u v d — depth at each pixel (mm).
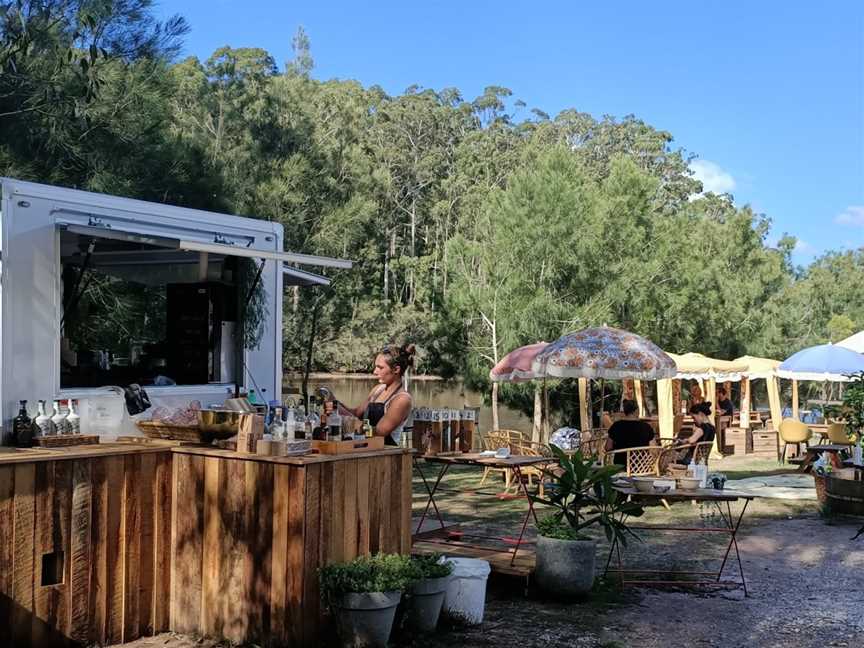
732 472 13781
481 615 5383
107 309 6680
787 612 5781
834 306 36281
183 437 5121
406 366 5930
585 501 6344
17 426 4801
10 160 9500
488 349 18484
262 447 4770
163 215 5770
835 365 14953
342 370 27844
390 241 44125
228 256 6254
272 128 20594
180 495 5078
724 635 5262
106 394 5305
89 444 4980
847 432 10688
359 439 5105
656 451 10125
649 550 7637
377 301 28719
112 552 4840
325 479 4746
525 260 17797
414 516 9023
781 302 26406
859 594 6262
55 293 5141
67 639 4633
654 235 18719
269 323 6508
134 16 10609
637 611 5746
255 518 4785
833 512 9461
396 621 4934
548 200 17562
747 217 25219
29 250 5008
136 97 10797
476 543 7441
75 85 9648
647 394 19875
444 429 14102
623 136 59812
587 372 10594
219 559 4910
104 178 10602
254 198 18516
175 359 6406
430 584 5004
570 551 5887
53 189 5133
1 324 4848
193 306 6363
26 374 4973
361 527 4996
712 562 7207
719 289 21312
